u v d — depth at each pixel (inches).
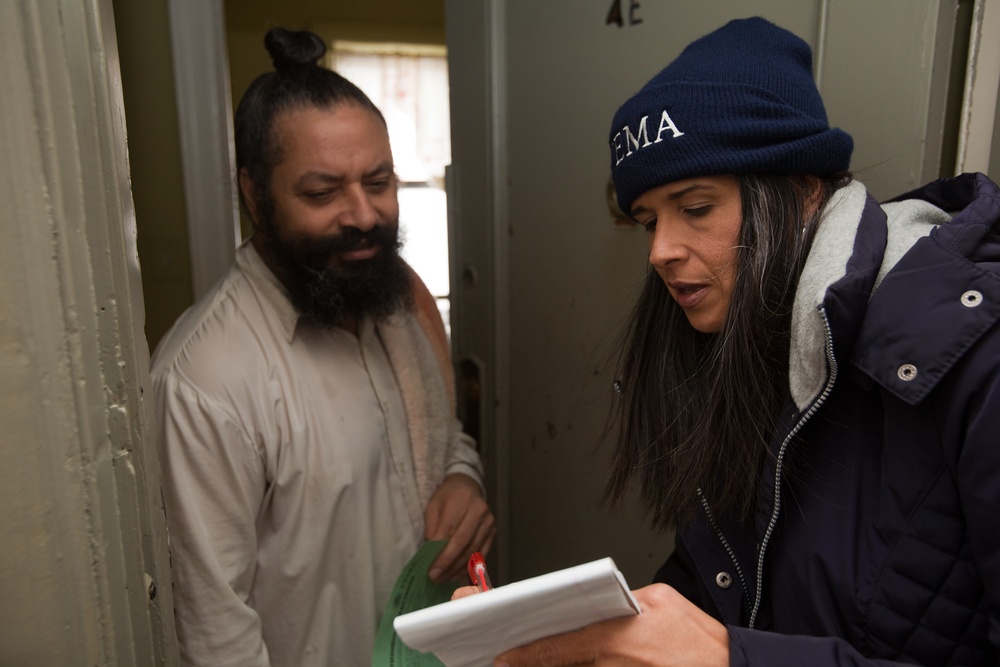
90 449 20.7
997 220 20.4
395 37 146.1
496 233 56.8
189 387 33.3
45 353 19.6
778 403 24.8
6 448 19.5
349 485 37.0
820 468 23.7
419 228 168.4
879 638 21.6
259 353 36.1
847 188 24.3
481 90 55.6
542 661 21.9
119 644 22.2
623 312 44.6
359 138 36.2
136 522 22.9
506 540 62.7
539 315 53.9
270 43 37.6
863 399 23.0
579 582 18.4
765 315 23.9
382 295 39.4
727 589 27.6
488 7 53.1
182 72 68.8
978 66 28.8
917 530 20.8
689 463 26.5
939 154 30.0
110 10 21.8
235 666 32.9
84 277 20.2
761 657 20.2
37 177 18.9
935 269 19.9
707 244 24.8
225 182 71.7
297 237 36.8
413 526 42.6
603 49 44.1
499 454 61.1
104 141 20.8
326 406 37.2
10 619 20.3
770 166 23.4
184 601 32.9
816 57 33.4
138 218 71.2
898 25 29.9
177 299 73.9
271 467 35.1
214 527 33.4
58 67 19.0
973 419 18.8
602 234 46.1
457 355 65.2
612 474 33.0
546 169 50.8
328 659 37.6
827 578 22.7
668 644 20.9
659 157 24.0
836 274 21.3
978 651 20.6
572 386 51.1
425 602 37.1
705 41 25.5
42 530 20.2
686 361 29.8
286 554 36.3
